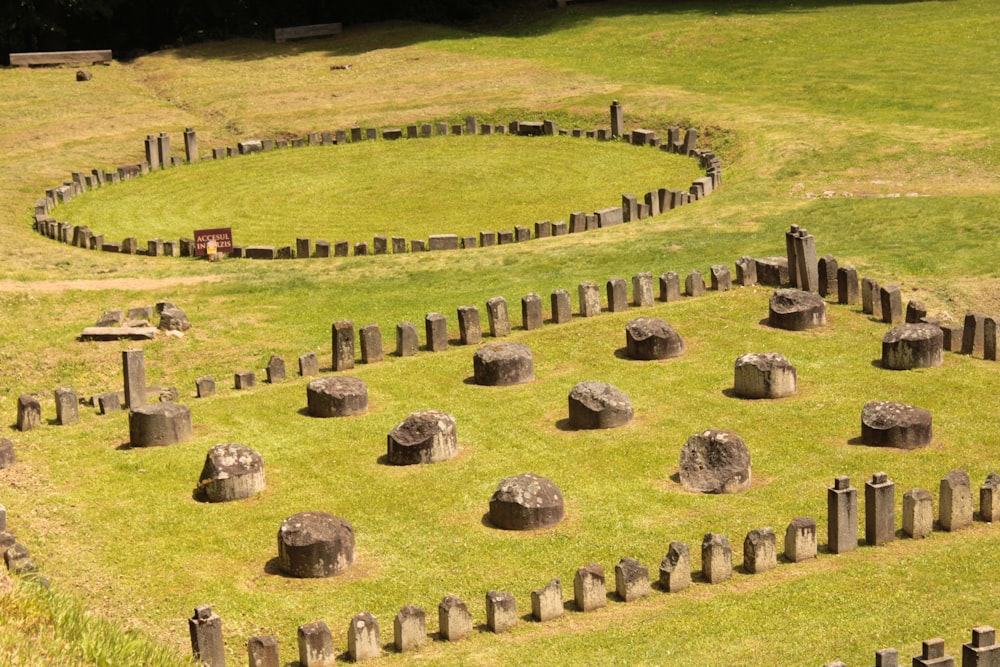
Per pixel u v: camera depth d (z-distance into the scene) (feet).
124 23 302.45
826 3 285.02
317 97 248.11
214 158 220.43
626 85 240.73
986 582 78.79
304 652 72.84
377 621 74.33
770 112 214.48
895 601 76.79
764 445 101.35
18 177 205.98
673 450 101.35
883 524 85.15
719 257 148.25
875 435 99.81
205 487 96.58
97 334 134.62
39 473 102.37
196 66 272.51
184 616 79.56
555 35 281.74
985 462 96.02
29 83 260.01
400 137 228.22
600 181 198.49
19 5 280.72
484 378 117.50
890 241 148.77
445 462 101.55
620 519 90.48
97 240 173.99
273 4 305.32
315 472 100.78
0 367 128.98
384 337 133.18
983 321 117.08
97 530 91.91
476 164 211.20
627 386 114.93
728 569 81.30
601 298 139.85
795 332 125.49
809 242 132.67
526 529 89.81
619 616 77.30
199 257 168.76
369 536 90.17
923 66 232.32
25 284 150.92
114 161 218.38
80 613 63.31
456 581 83.41
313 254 171.12
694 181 183.52
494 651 73.56
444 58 268.00
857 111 211.82
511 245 163.43
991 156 181.57
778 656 70.38
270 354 130.93
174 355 131.34
